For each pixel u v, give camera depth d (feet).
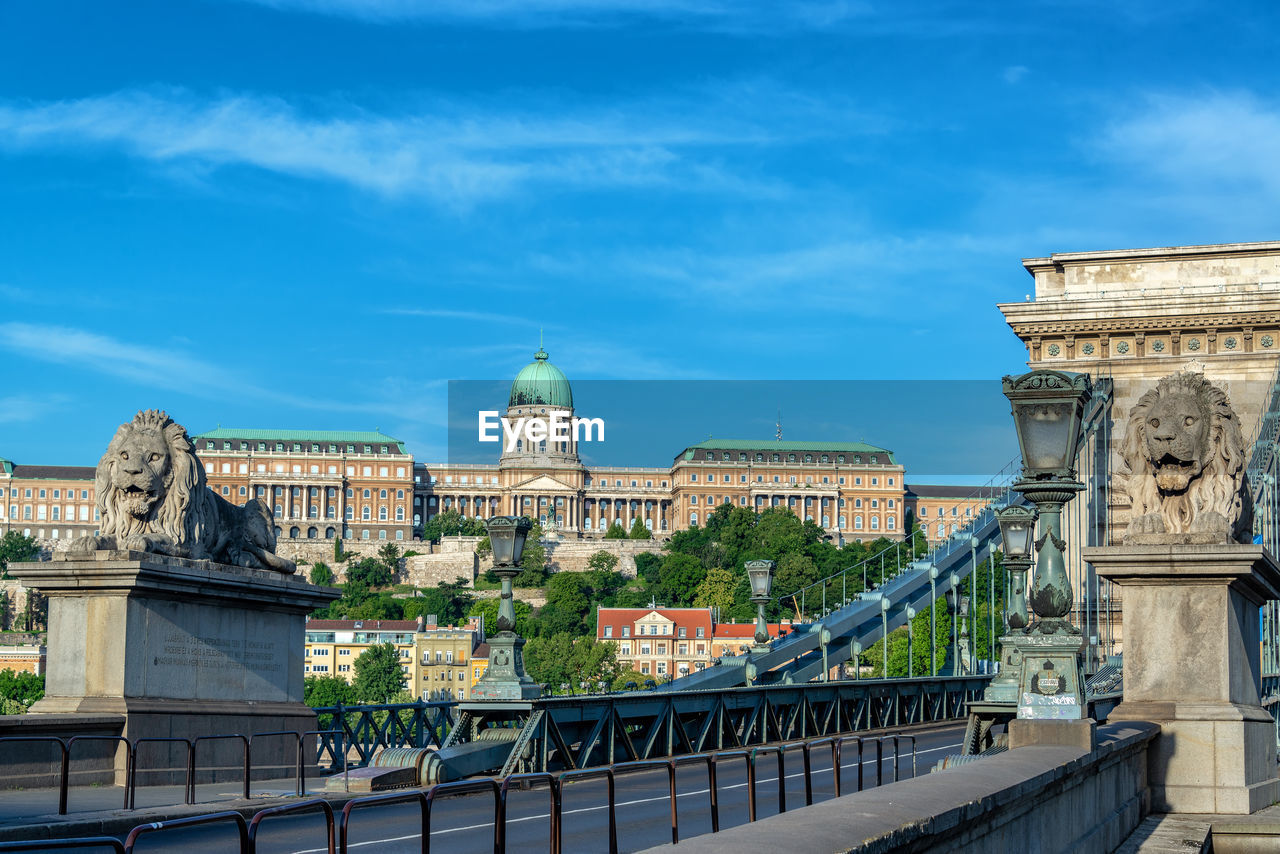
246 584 85.97
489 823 72.95
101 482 82.53
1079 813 51.65
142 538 80.94
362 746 96.12
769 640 172.55
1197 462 68.08
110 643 78.28
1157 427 68.18
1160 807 66.18
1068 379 59.47
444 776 87.20
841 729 152.66
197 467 84.99
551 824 42.55
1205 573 66.39
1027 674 58.03
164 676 80.84
